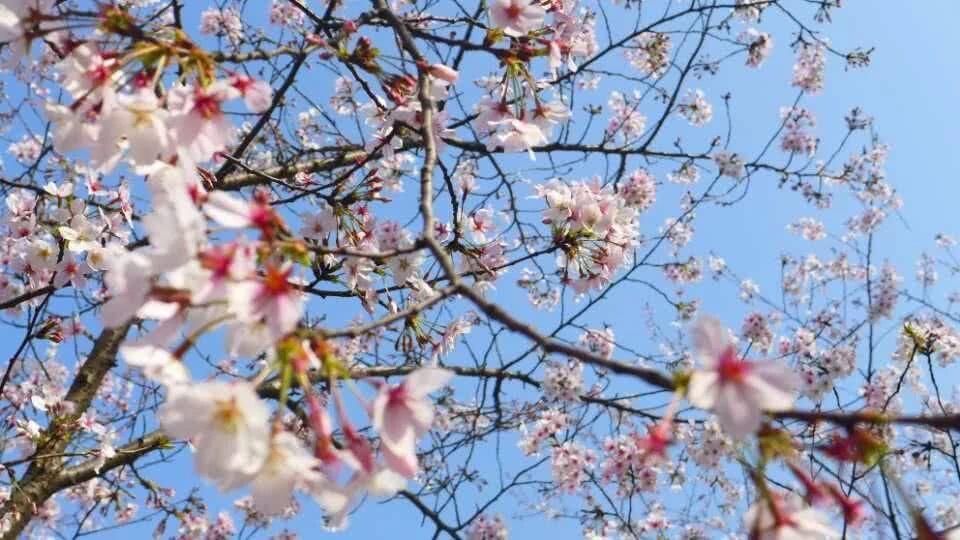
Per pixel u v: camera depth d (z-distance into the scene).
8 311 5.91
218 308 1.89
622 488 6.81
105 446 5.20
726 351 1.66
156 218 1.74
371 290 4.91
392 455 1.83
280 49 2.50
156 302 1.79
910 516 1.59
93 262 4.89
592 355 1.62
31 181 6.30
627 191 7.20
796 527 1.68
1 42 2.22
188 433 1.69
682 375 1.61
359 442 1.82
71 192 4.93
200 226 1.75
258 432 1.69
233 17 7.45
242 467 1.67
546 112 3.72
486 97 3.79
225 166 4.98
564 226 4.34
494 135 3.72
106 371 5.71
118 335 5.80
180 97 2.25
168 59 2.24
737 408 1.59
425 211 2.15
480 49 3.49
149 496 6.75
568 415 7.03
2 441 5.26
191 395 1.67
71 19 2.21
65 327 6.18
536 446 6.93
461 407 7.29
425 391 1.89
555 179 4.64
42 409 5.32
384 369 5.55
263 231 1.88
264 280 1.76
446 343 5.50
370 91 3.96
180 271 1.74
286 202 4.49
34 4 2.22
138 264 1.72
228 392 1.69
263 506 1.79
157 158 2.34
